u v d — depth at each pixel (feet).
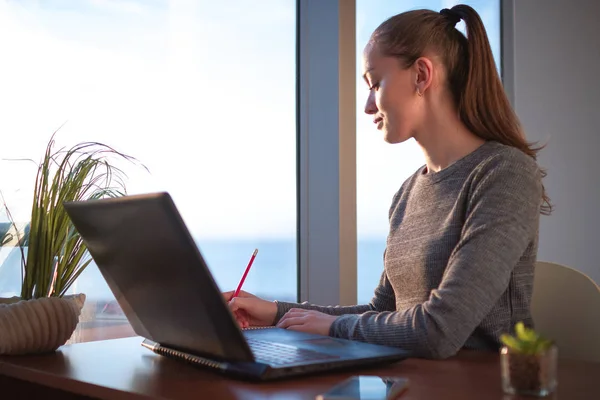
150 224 3.41
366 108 5.33
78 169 5.23
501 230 4.40
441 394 3.10
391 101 5.11
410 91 5.08
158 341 4.18
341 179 7.66
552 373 3.09
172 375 3.63
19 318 4.31
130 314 4.28
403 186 5.76
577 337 5.30
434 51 5.07
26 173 6.15
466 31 5.16
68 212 4.17
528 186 4.63
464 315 4.15
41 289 4.86
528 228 4.51
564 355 5.35
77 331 6.20
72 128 6.44
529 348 3.07
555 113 10.66
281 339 4.20
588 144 10.80
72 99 6.46
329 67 7.76
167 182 7.07
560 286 5.45
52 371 3.80
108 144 6.65
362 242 8.30
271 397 3.08
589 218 10.75
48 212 4.93
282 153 7.93
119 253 3.86
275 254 7.82
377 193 8.43
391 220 5.63
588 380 3.43
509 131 5.08
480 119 5.08
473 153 5.01
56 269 4.95
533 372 3.05
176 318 3.71
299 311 4.82
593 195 10.78
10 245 6.05
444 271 4.91
